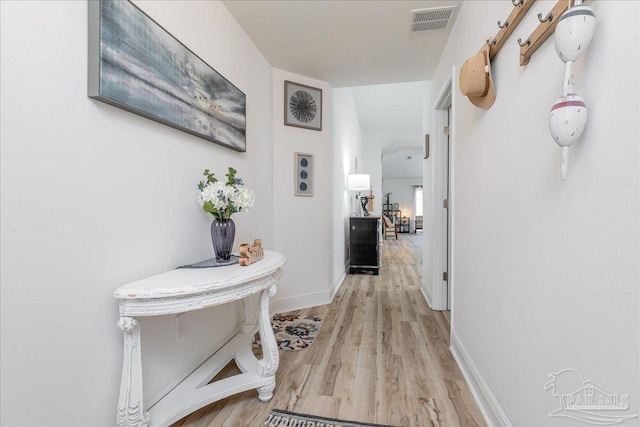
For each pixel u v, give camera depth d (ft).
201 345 5.60
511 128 3.83
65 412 3.11
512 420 3.79
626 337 2.05
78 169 3.22
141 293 3.45
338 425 4.47
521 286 3.57
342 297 11.18
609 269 2.19
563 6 2.59
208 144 5.74
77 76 3.20
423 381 5.62
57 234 3.01
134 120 3.99
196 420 4.58
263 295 5.11
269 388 5.01
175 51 4.59
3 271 2.59
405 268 16.58
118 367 3.76
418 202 44.21
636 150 1.96
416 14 6.61
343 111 14.65
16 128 2.65
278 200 9.36
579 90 2.50
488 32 4.75
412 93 17.26
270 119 8.98
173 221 4.75
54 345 3.01
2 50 2.55
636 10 1.96
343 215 14.73
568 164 2.65
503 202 4.08
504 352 4.04
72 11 3.15
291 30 7.24
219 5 6.14
